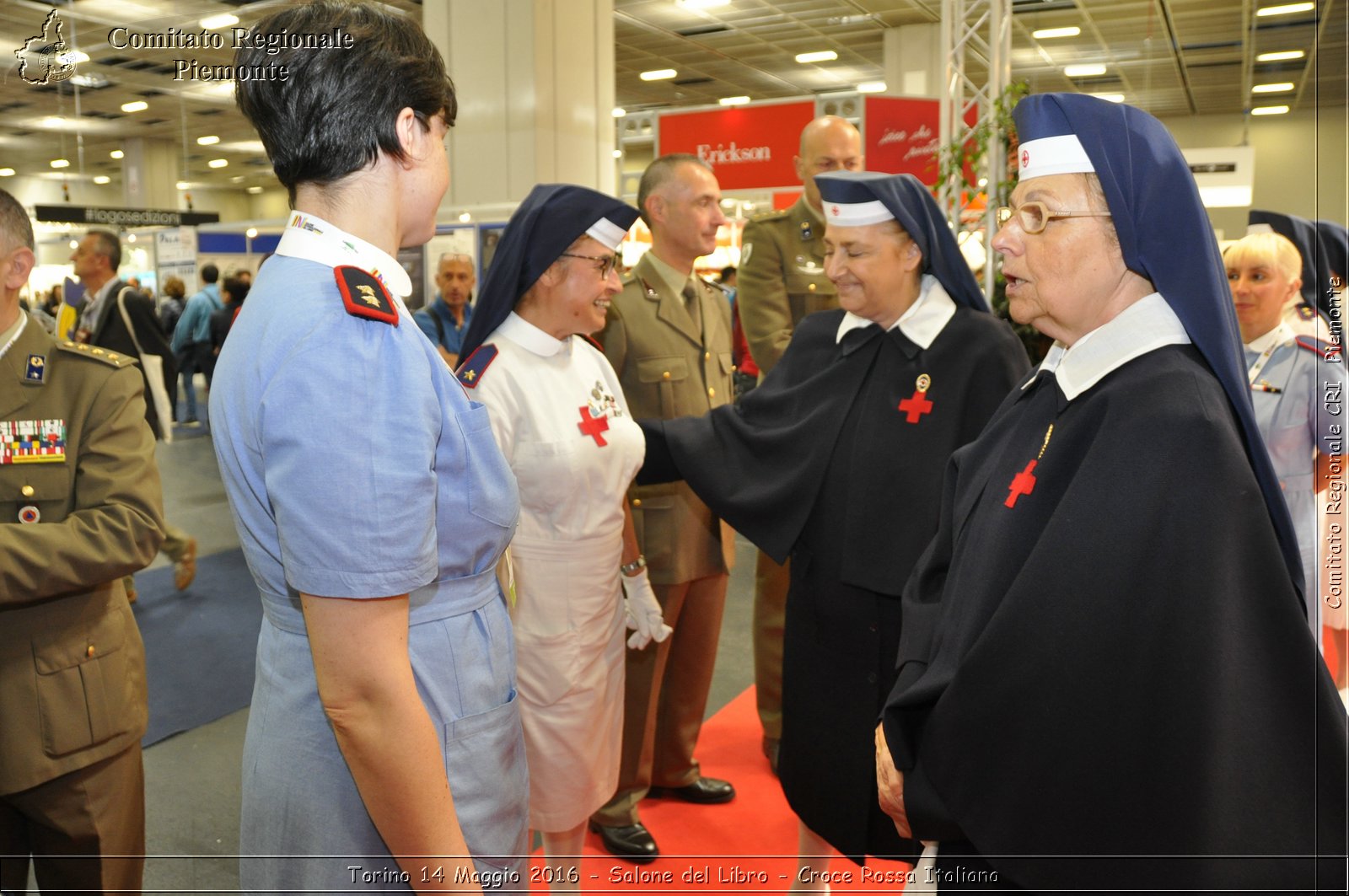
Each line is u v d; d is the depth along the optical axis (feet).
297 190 3.20
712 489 6.45
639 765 7.88
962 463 4.40
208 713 10.57
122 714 5.34
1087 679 3.22
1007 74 16.79
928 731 3.64
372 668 2.89
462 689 3.39
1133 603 3.16
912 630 4.38
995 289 12.19
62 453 5.01
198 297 28.45
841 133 9.93
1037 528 3.59
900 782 4.03
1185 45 37.88
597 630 5.88
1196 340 3.30
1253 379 9.23
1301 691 3.06
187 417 29.01
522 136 23.54
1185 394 3.22
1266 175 47.80
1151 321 3.43
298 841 3.26
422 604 3.31
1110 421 3.35
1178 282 3.34
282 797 3.26
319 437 2.79
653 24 38.99
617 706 6.36
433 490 2.99
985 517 3.91
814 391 6.33
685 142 23.95
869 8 37.06
